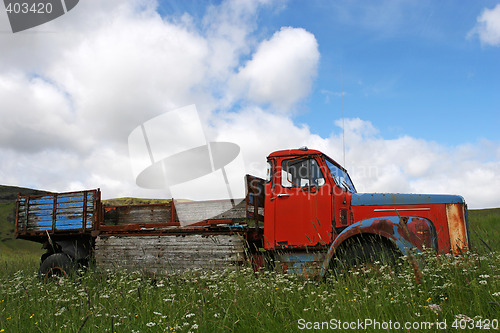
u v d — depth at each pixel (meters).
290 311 3.91
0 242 53.16
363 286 4.47
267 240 6.20
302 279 5.68
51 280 7.20
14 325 3.96
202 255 6.54
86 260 7.60
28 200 8.20
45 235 7.92
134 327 3.63
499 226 9.68
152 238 7.00
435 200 5.76
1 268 8.55
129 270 6.85
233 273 5.39
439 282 4.11
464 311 3.33
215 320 3.62
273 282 5.02
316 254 5.90
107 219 8.62
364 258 5.19
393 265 4.77
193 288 4.95
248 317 3.77
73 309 4.26
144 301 4.58
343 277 4.99
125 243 7.18
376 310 3.40
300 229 6.07
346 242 5.45
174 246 6.79
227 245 6.41
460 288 3.75
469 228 5.96
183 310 4.10
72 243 7.79
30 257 14.09
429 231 5.09
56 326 3.88
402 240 4.97
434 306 3.27
